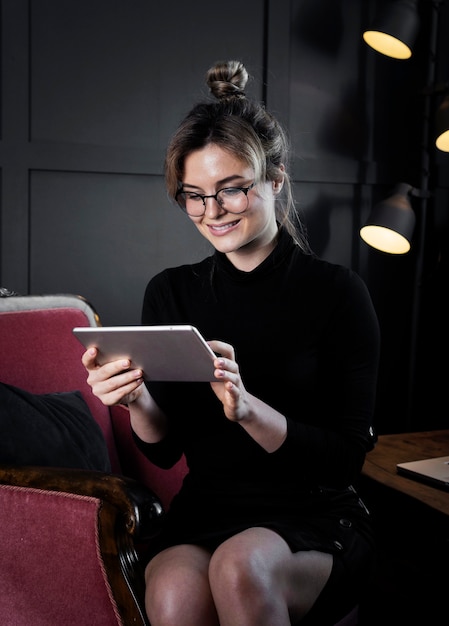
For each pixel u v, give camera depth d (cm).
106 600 120
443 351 309
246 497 135
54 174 240
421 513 150
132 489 118
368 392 140
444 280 307
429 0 289
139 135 250
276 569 114
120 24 244
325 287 142
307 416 141
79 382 176
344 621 137
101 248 249
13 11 227
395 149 295
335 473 133
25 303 178
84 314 187
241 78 142
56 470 126
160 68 252
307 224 282
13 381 165
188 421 144
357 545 131
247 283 143
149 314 153
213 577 113
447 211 304
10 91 228
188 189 133
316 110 279
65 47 237
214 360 111
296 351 140
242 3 263
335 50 280
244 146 127
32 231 238
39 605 126
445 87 272
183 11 253
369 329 141
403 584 172
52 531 122
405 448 191
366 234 260
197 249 264
